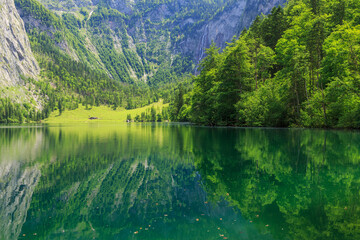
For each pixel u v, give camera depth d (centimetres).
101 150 1850
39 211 700
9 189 909
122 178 1052
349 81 2770
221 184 940
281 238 521
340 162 1223
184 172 1139
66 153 1719
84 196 832
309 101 3328
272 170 1116
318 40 3341
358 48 2727
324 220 609
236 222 610
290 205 714
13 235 555
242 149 1709
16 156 1612
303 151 1536
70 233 566
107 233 561
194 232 559
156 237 537
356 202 725
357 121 2689
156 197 817
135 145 2136
